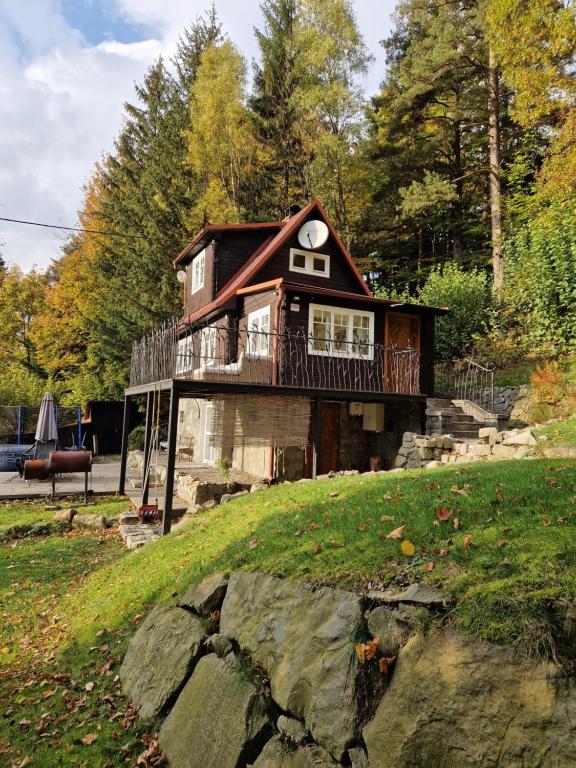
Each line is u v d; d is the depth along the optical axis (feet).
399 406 43.34
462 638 8.23
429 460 35.27
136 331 80.38
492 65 61.77
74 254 101.04
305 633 10.53
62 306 99.25
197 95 79.25
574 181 46.01
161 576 18.33
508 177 64.69
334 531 14.75
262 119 84.07
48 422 49.60
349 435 46.19
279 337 39.27
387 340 45.68
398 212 78.13
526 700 7.16
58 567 24.94
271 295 42.34
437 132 77.97
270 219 79.51
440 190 65.87
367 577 10.94
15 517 34.04
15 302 105.29
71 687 14.25
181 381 30.71
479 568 9.97
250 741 9.82
